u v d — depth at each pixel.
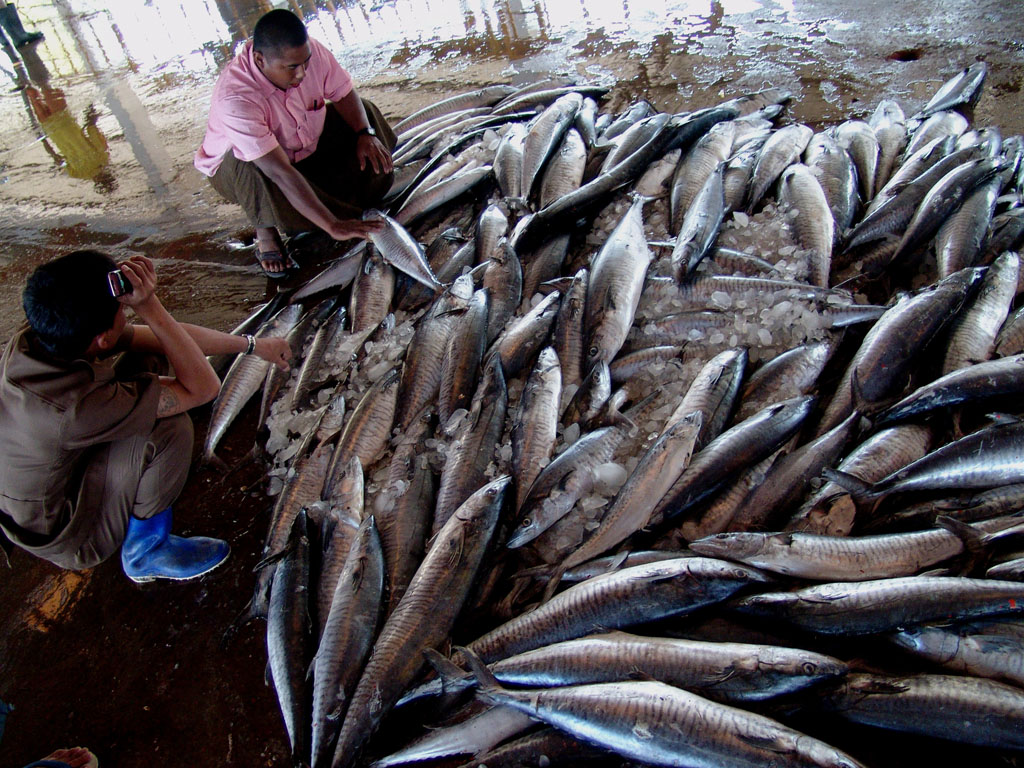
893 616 2.15
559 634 2.40
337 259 4.34
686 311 3.44
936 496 2.61
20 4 13.73
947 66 4.89
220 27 10.18
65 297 2.08
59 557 2.62
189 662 2.68
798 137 4.27
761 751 1.89
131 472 2.58
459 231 4.48
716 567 2.33
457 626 2.53
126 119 7.88
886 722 2.00
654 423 3.02
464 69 6.84
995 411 2.73
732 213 3.96
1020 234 3.30
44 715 2.62
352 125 4.45
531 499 2.77
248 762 2.36
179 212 5.65
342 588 2.60
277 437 3.43
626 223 3.74
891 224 3.61
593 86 5.70
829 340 3.17
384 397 3.32
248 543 3.06
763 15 6.19
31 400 2.18
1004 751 1.89
